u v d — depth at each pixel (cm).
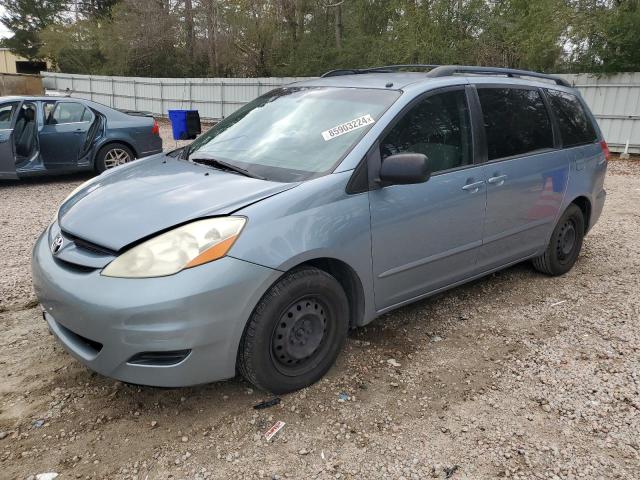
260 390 305
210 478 242
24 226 641
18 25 4397
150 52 3189
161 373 257
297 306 290
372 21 2372
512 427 282
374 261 321
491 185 389
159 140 1012
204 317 253
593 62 1492
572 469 253
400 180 302
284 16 2664
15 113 855
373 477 246
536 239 452
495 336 380
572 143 477
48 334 367
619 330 391
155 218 273
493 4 1802
